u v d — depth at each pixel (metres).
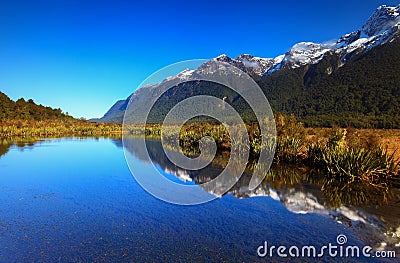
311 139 13.21
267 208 5.61
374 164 7.67
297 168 9.96
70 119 58.75
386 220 4.91
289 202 6.00
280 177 8.52
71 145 18.88
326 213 5.29
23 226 4.65
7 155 13.59
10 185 7.50
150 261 3.55
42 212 5.34
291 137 11.91
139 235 4.33
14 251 3.81
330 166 8.73
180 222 4.85
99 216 5.13
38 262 3.53
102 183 7.70
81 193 6.71
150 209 5.55
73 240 4.13
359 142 10.57
